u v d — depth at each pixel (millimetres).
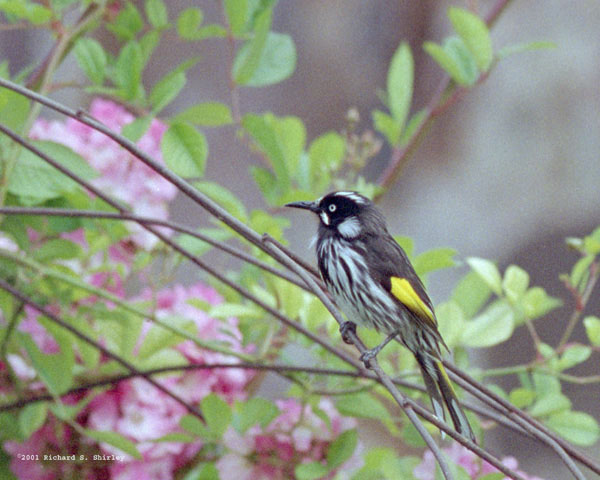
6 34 21391
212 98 24188
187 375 9477
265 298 9445
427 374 8914
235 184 23781
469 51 10938
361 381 9281
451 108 24719
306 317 9289
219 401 8664
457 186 24938
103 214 8180
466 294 10438
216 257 18422
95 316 9133
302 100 25203
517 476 6645
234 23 9938
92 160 9953
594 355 22531
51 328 8961
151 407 9289
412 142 11461
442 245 24906
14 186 8883
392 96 11578
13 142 8875
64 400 9336
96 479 9406
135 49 9211
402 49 11617
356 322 9625
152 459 9281
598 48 24062
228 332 9453
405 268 9453
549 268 24578
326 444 9281
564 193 24516
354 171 10930
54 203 9312
